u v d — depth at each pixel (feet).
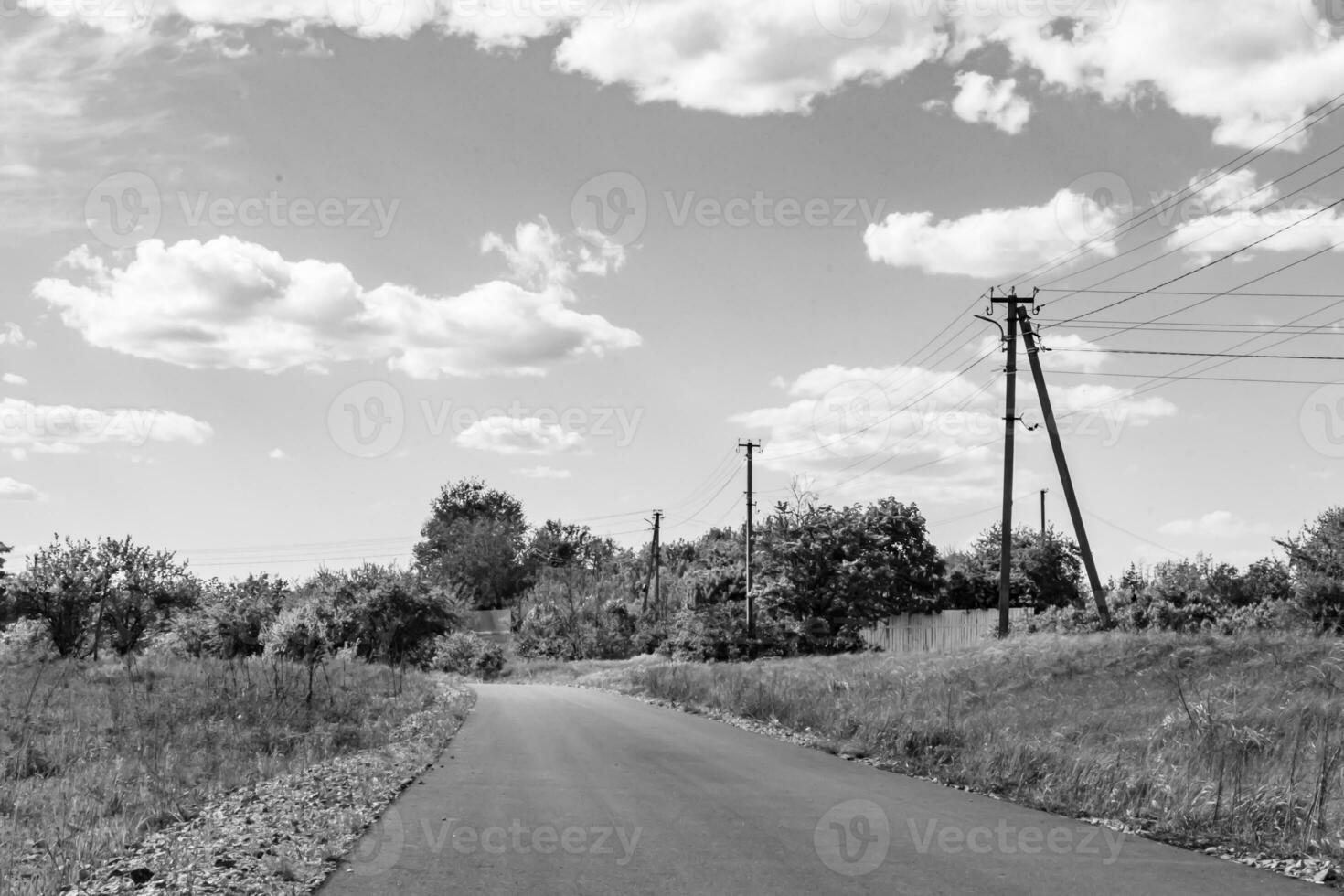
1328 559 112.88
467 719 74.18
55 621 107.45
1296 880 25.57
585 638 259.39
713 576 202.39
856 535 186.19
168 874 24.73
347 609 142.31
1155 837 30.91
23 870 24.98
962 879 25.08
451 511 474.08
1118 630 106.22
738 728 69.26
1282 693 65.72
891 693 78.38
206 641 116.47
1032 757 42.68
